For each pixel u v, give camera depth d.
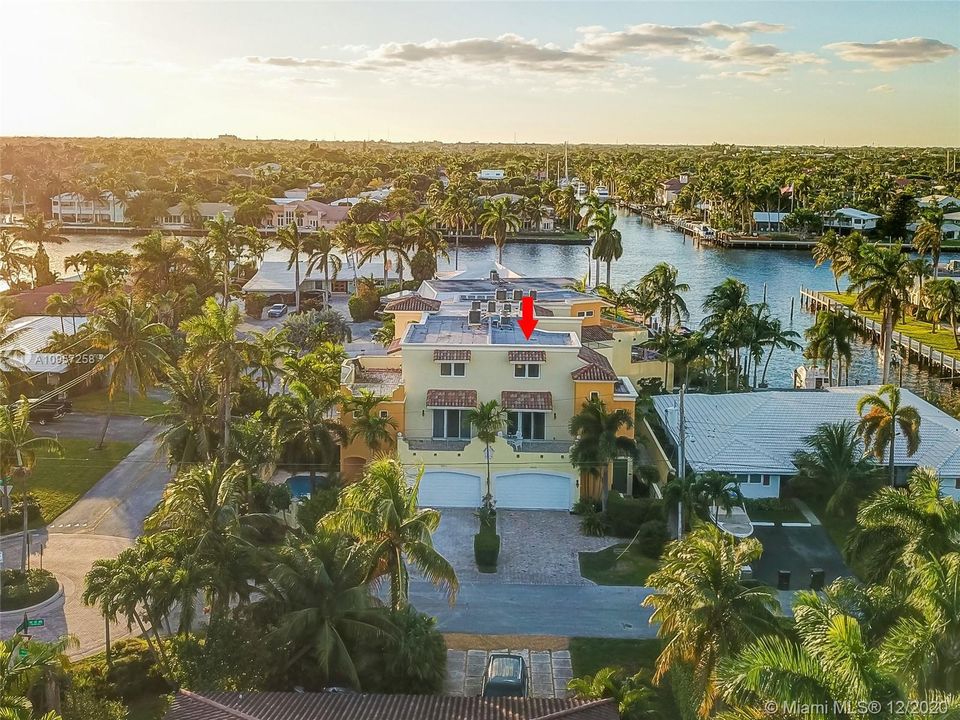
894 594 29.08
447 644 43.25
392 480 38.47
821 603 23.44
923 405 72.06
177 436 57.56
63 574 49.88
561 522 57.84
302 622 34.69
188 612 36.00
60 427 75.56
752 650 21.06
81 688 37.97
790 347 92.31
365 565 36.22
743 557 32.72
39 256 136.88
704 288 159.88
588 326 83.25
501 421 57.03
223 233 128.75
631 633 44.66
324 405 59.00
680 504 52.12
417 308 77.25
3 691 28.12
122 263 128.38
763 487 61.81
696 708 34.81
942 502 33.78
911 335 115.12
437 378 62.41
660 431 70.38
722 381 94.56
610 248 141.12
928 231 149.75
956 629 23.38
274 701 31.52
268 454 58.31
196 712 30.78
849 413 69.31
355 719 29.94
